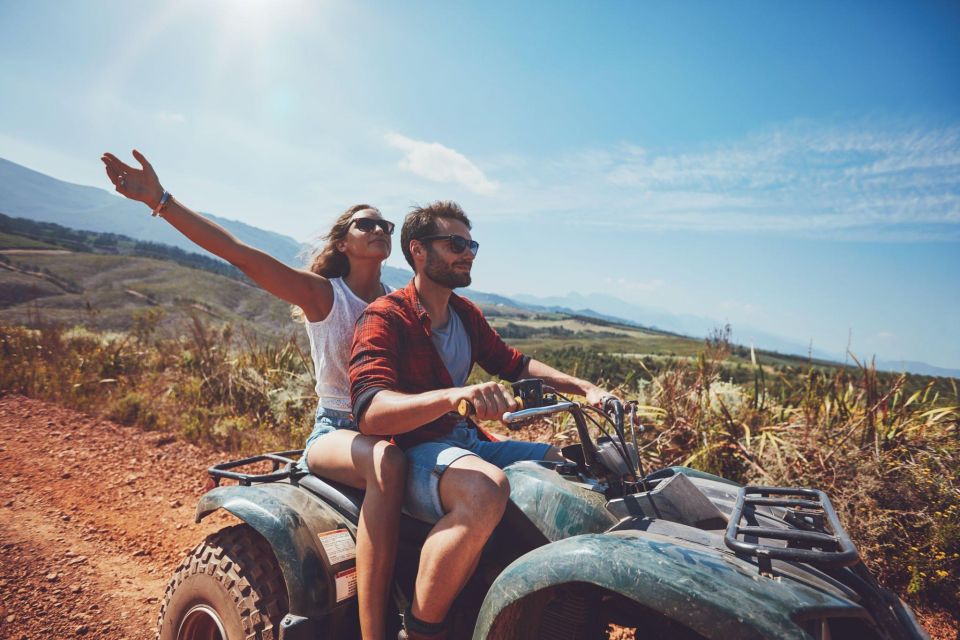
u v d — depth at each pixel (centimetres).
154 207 263
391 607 231
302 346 887
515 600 179
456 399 196
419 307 258
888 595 190
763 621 145
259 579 232
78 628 322
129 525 469
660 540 175
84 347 1067
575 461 238
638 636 219
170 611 258
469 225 270
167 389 891
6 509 474
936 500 412
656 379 606
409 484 224
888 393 495
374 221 308
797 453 473
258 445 683
